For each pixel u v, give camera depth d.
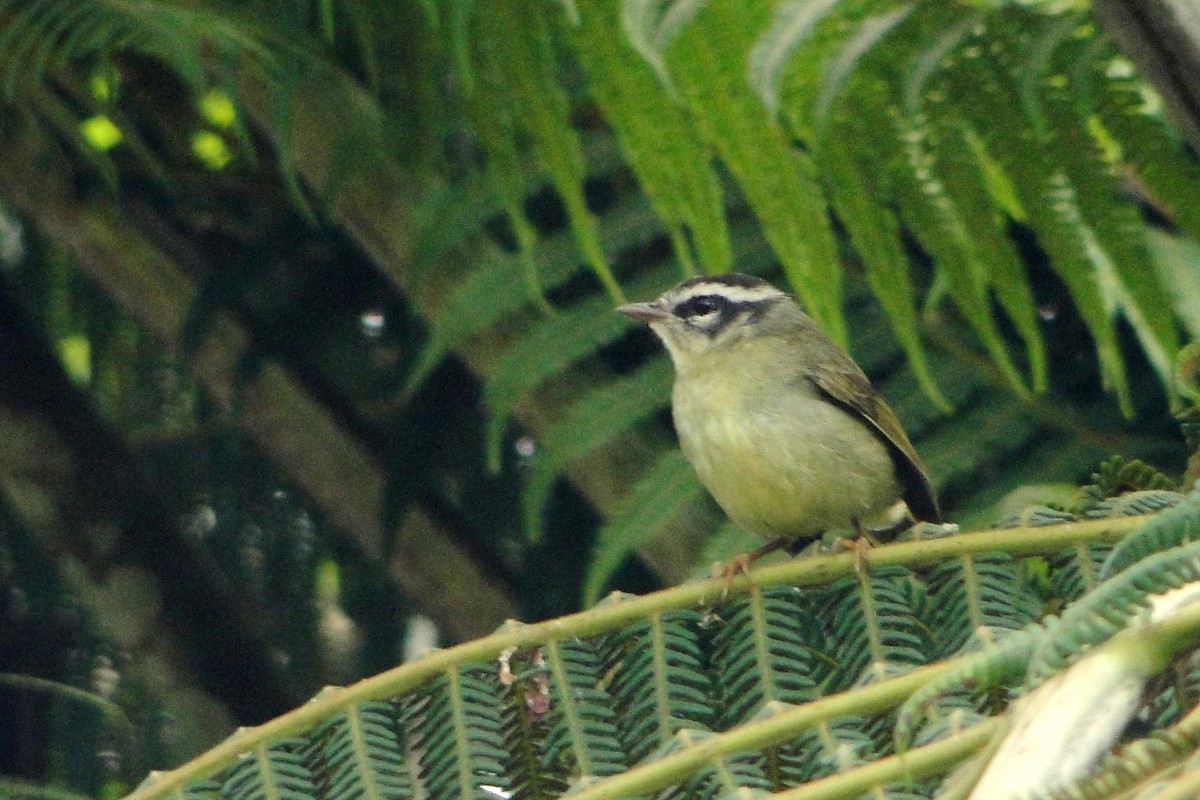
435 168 12.11
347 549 14.27
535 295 9.80
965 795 4.55
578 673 6.59
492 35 9.34
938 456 10.61
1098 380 11.28
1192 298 9.52
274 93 10.55
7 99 10.89
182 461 14.32
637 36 7.35
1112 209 8.09
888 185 8.59
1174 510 4.98
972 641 6.26
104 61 10.63
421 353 12.41
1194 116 6.03
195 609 13.91
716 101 8.72
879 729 5.93
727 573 6.95
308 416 13.45
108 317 14.36
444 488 13.60
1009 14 7.95
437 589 13.29
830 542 11.31
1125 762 4.12
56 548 13.82
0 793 8.51
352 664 14.19
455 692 6.50
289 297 13.67
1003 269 8.44
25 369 14.08
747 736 5.82
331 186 11.23
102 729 13.59
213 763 6.43
